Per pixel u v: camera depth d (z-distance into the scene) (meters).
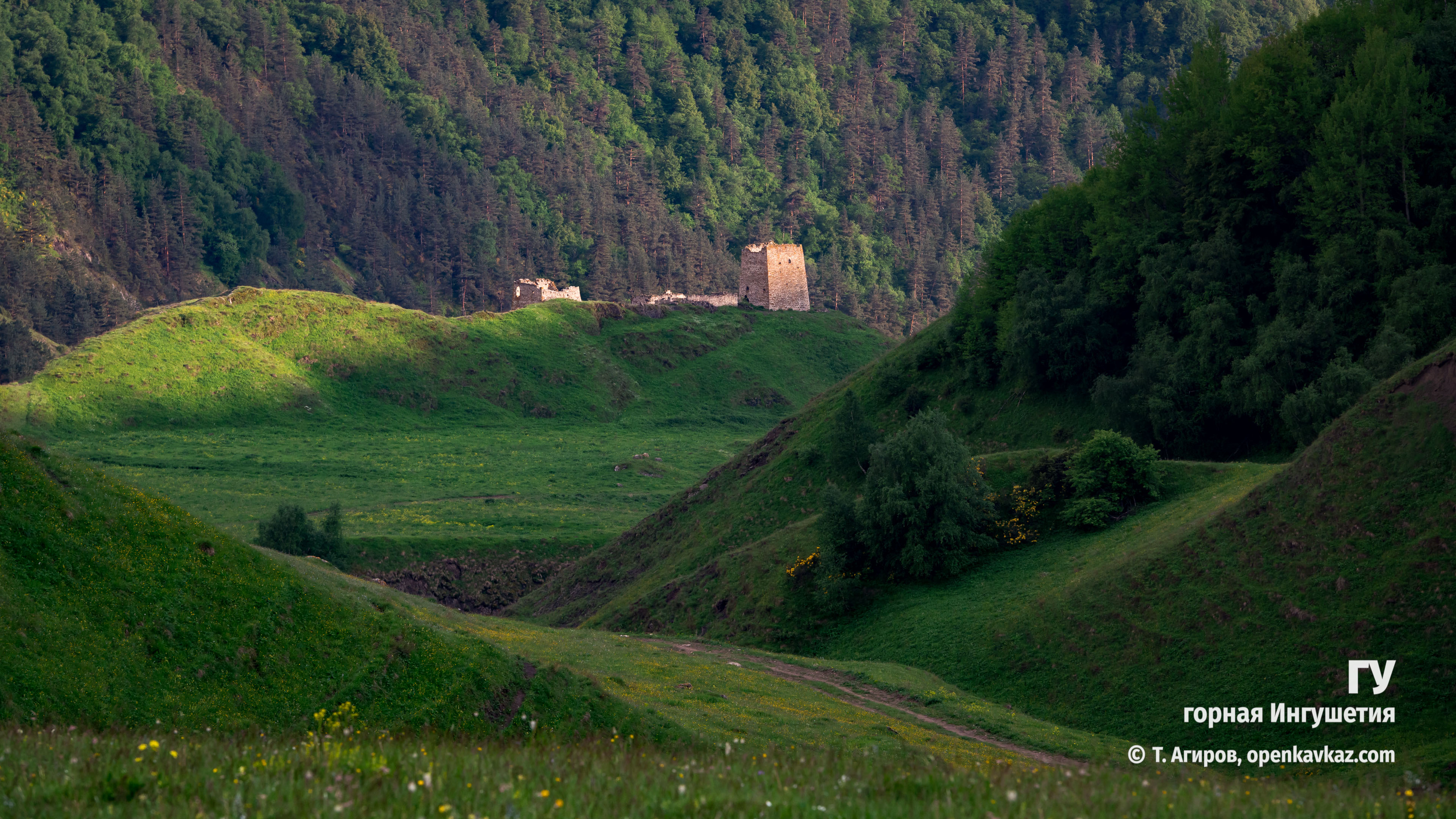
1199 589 50.72
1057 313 93.44
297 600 32.81
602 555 107.19
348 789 13.50
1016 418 95.62
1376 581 44.81
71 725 24.16
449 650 33.72
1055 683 51.66
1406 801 16.36
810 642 66.19
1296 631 45.53
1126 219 96.88
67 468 31.72
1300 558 48.47
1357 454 50.25
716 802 13.55
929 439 68.94
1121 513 65.88
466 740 23.95
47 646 26.27
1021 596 59.88
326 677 30.81
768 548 78.31
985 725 45.56
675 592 81.81
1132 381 83.88
